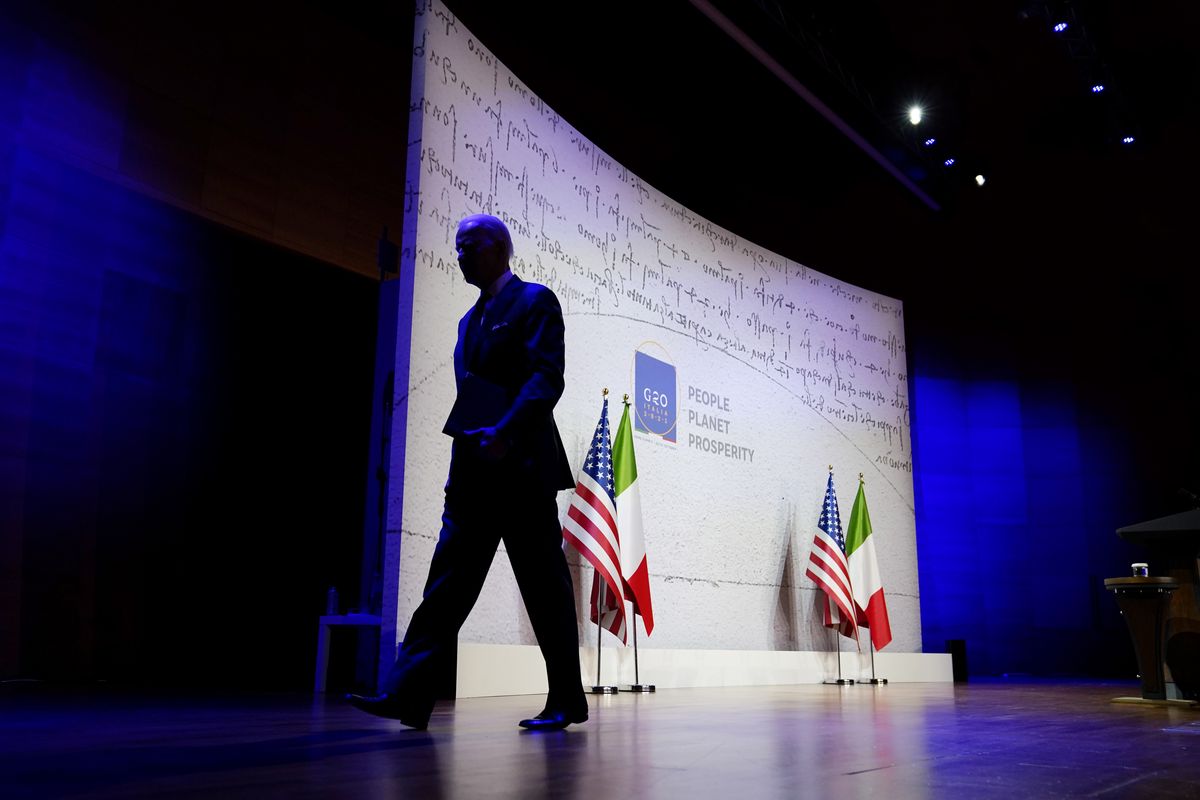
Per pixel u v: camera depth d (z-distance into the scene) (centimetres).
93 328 545
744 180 968
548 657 244
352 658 491
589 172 591
